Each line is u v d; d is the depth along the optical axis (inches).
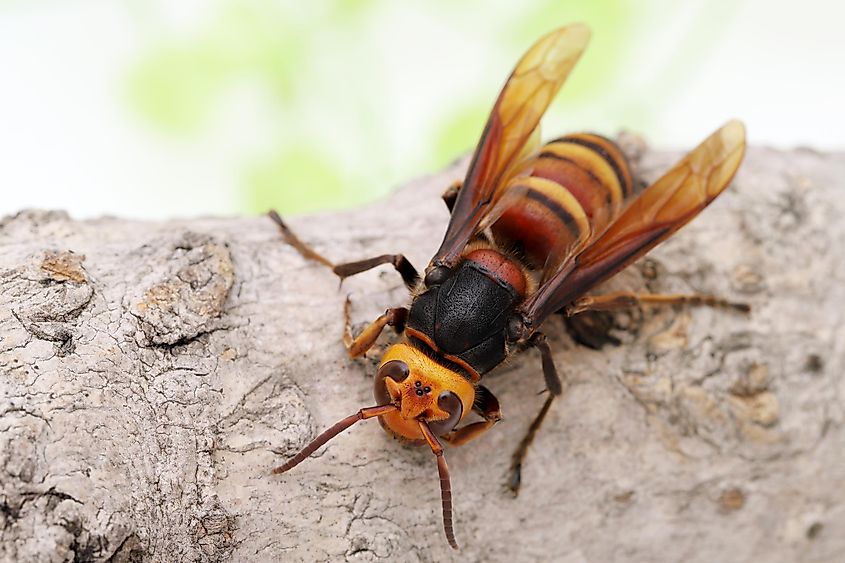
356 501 10.6
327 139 13.2
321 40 13.1
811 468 11.2
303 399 10.7
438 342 10.6
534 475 10.9
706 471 11.1
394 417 10.6
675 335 11.2
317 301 11.0
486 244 10.9
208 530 10.4
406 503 10.7
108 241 11.0
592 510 11.0
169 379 10.5
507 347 10.8
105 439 10.2
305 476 10.6
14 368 10.2
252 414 10.6
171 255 10.8
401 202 11.6
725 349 11.2
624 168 11.2
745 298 11.3
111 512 10.1
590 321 11.2
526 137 11.3
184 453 10.4
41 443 10.1
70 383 10.2
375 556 10.6
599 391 11.1
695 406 11.1
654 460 11.0
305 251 11.1
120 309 10.5
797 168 11.8
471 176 11.1
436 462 10.8
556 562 10.9
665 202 10.9
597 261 11.0
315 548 10.5
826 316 11.3
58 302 10.4
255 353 10.7
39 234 11.0
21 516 10.0
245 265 11.0
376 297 11.0
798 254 11.4
